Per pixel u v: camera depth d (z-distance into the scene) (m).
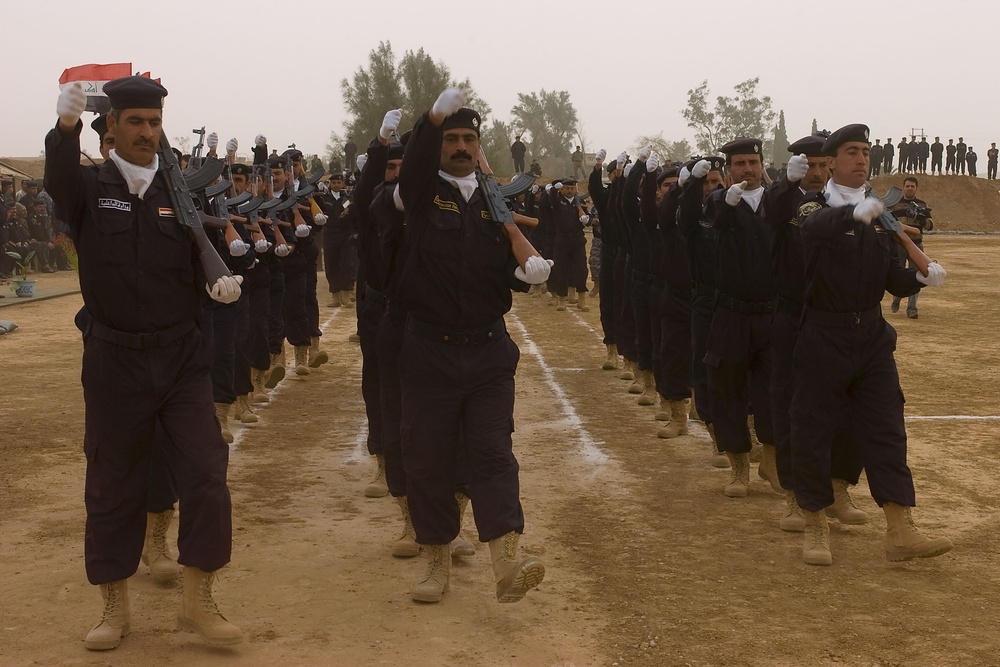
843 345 5.67
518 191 5.38
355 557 5.95
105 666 4.43
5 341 14.79
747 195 6.81
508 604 5.20
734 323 6.86
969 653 4.59
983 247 38.94
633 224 10.12
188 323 4.70
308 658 4.53
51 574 5.58
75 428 9.26
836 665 4.48
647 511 6.93
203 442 4.62
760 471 7.41
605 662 4.52
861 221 5.36
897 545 5.66
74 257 26.83
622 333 11.37
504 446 4.96
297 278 11.94
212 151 7.49
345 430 9.41
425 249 4.97
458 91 4.70
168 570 5.44
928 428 9.43
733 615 5.06
